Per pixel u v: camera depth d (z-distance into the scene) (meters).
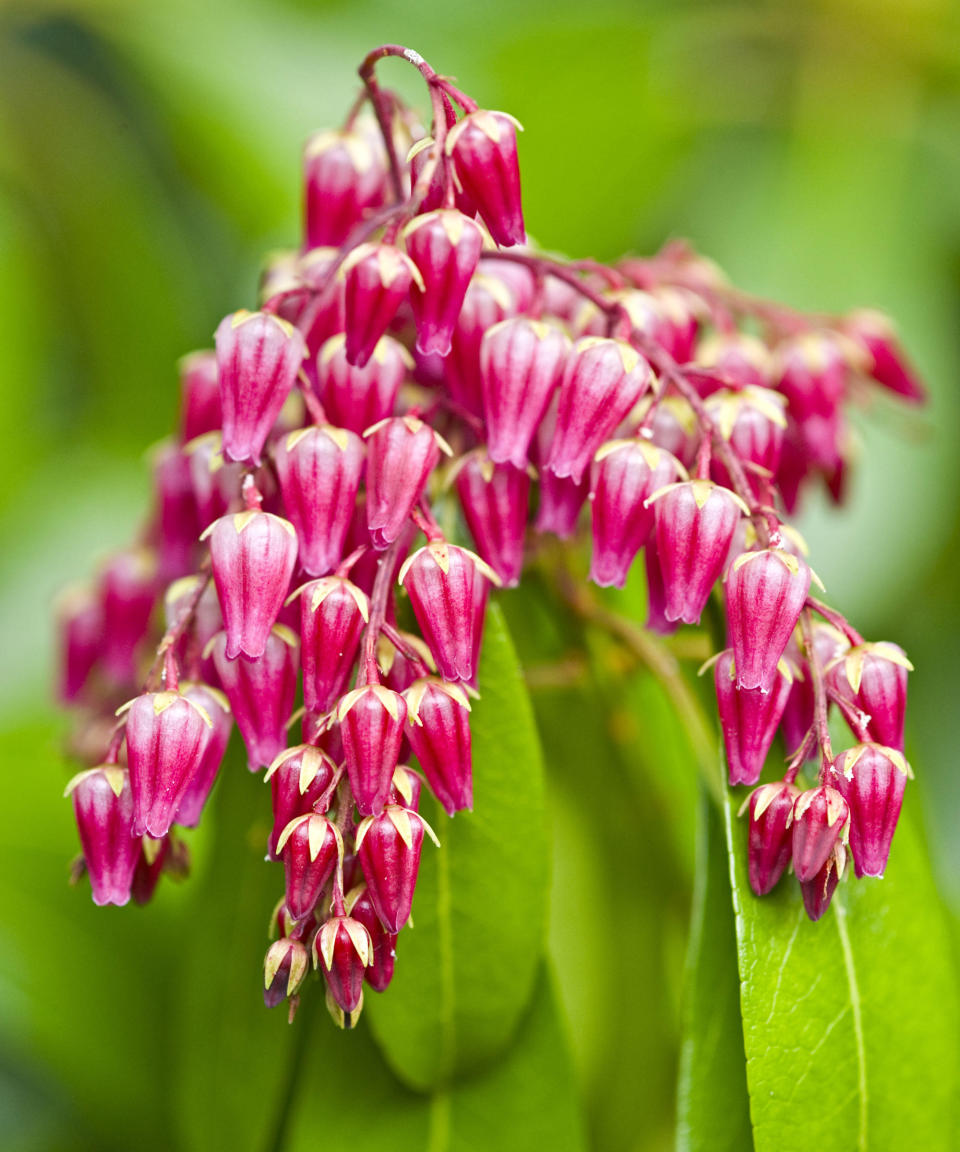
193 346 0.47
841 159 0.42
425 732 0.29
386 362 0.30
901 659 0.29
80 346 0.48
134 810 0.29
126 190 0.46
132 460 0.46
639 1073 0.34
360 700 0.29
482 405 0.30
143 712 0.29
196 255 0.49
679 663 0.33
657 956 0.34
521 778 0.31
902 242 0.42
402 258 0.29
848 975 0.30
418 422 0.30
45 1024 0.35
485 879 0.31
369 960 0.29
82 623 0.34
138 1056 0.35
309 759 0.29
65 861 0.36
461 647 0.29
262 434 0.30
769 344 0.33
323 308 0.30
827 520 0.38
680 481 0.30
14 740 0.38
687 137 0.45
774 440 0.30
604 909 0.34
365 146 0.31
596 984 0.34
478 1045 0.31
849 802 0.29
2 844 0.36
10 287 0.45
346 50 0.45
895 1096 0.30
